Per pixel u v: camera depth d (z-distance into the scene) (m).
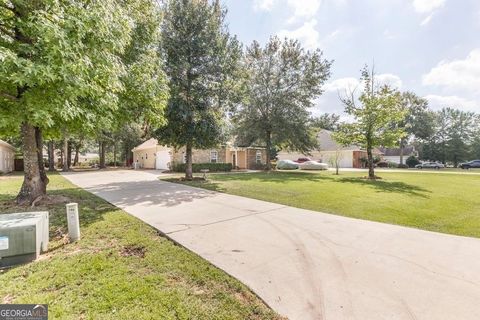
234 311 2.39
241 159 28.05
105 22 5.05
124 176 16.66
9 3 5.06
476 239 4.41
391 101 14.88
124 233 4.58
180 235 4.52
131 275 3.03
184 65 11.85
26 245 3.35
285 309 2.42
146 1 8.58
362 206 7.02
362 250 3.88
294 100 20.05
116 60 5.98
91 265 3.27
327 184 11.84
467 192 9.51
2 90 5.12
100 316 2.27
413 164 39.12
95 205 6.99
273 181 13.13
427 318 2.29
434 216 5.96
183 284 2.86
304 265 3.36
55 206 6.77
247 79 15.79
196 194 8.95
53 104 4.69
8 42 5.00
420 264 3.39
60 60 4.37
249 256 3.64
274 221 5.51
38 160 7.36
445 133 46.62
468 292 2.71
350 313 2.36
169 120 11.66
